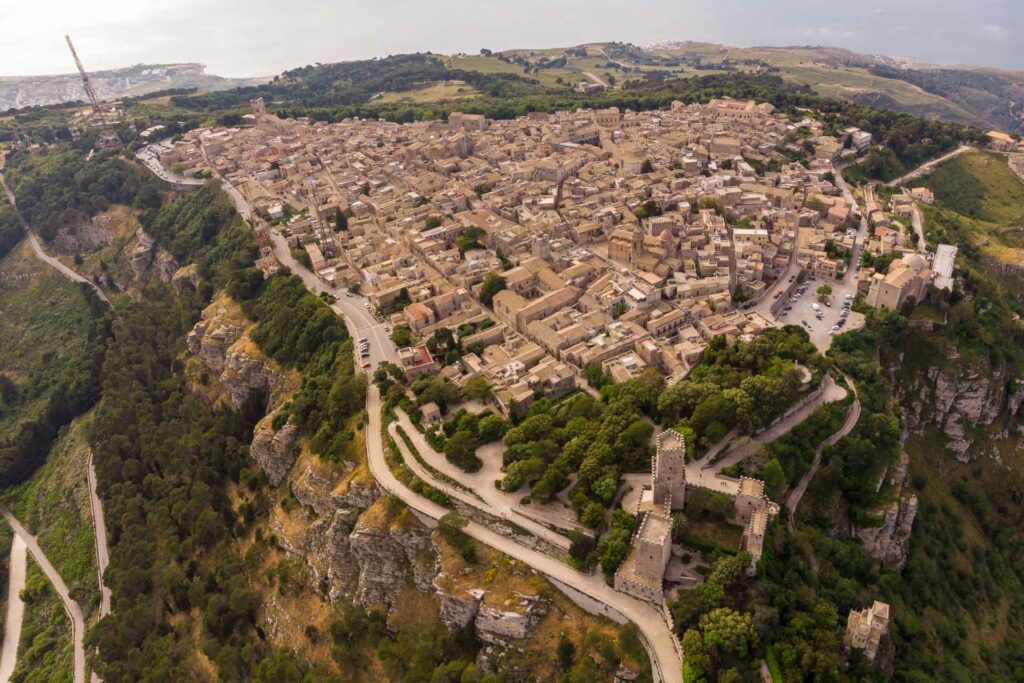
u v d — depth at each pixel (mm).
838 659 171250
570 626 196500
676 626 176750
